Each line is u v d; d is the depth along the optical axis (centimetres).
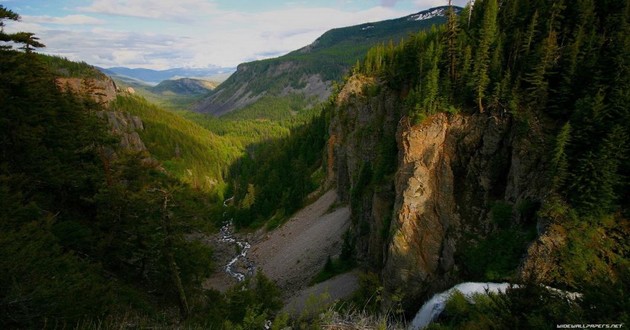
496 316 1273
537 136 3253
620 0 3728
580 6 3797
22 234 1388
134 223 2683
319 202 8675
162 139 16012
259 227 9519
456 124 3753
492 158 3559
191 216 2436
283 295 5312
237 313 2569
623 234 2633
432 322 2255
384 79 6072
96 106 3459
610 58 3103
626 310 963
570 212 2769
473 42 4094
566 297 1138
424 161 3788
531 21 3962
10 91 2447
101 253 2612
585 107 2838
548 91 3431
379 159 5088
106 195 2603
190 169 15400
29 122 2539
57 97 3155
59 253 1748
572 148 2902
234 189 14575
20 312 1191
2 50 2391
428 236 3638
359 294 3838
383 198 4519
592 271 2541
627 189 2719
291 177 10550
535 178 3159
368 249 4853
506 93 3509
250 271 6975
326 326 1300
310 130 12794
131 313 1947
